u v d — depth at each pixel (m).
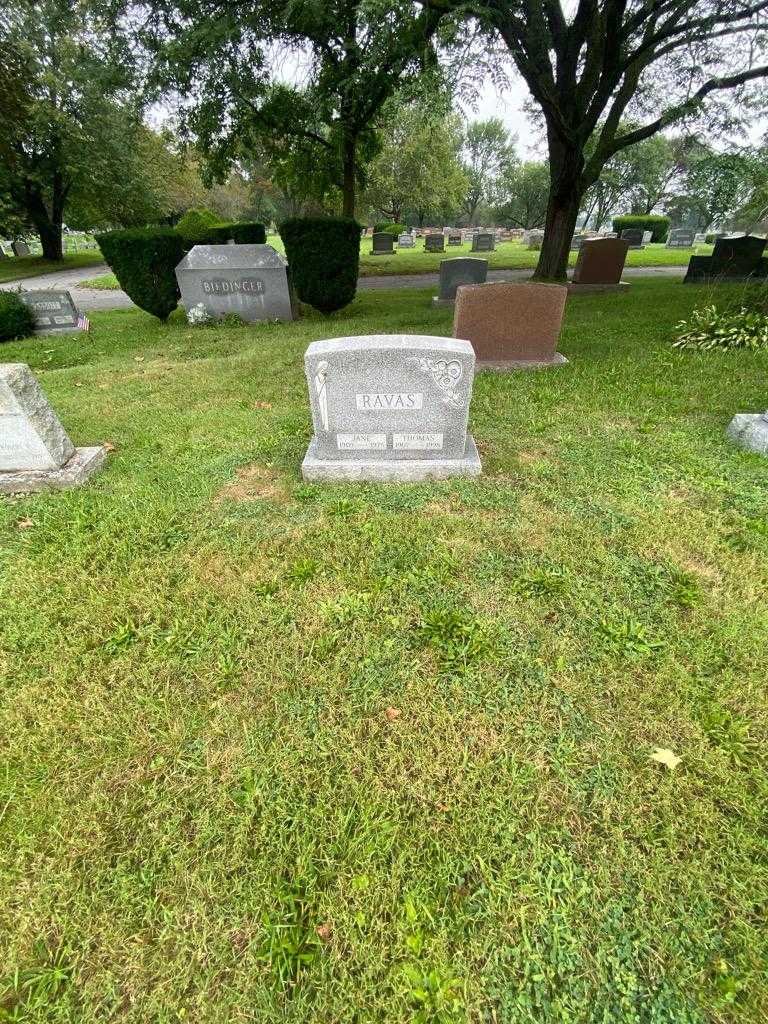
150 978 1.48
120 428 5.00
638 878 1.64
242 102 14.05
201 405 5.54
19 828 1.82
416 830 1.78
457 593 2.73
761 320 6.93
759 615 2.54
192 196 42.81
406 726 2.09
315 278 10.23
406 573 2.88
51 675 2.37
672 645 2.39
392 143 37.50
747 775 1.90
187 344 8.77
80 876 1.70
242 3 10.34
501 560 2.96
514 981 1.45
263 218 58.47
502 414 4.91
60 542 3.28
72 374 7.09
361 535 3.21
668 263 21.81
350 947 1.51
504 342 6.48
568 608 2.62
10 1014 1.43
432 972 1.45
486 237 30.25
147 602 2.73
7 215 25.41
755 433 4.03
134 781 1.96
